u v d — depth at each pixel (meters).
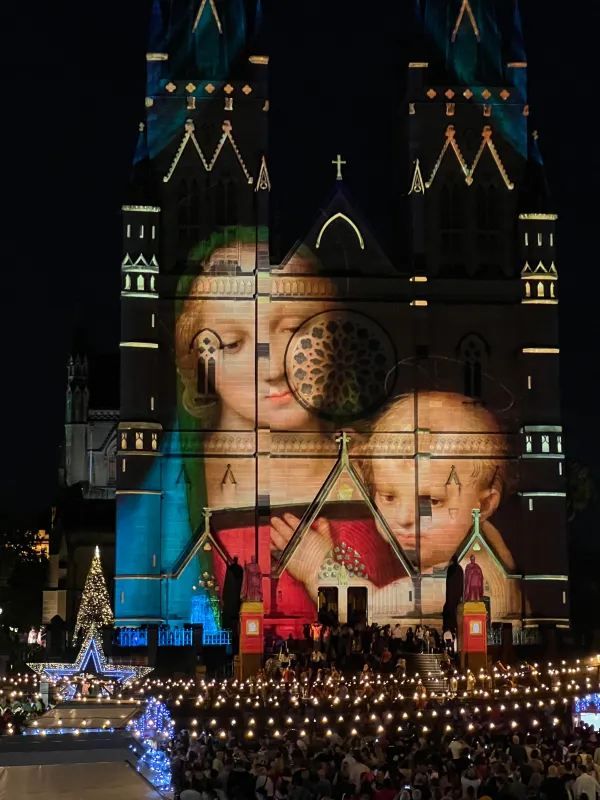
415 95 98.44
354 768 35.75
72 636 96.88
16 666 94.06
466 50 99.81
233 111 97.12
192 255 95.38
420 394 95.25
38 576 145.12
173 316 94.56
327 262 96.25
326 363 95.31
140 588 90.69
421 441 94.69
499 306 96.75
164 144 96.38
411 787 31.36
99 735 20.64
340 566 93.50
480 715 61.88
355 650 81.81
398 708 65.50
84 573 117.81
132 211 93.88
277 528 93.44
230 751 39.44
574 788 32.66
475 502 94.88
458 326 96.38
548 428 94.88
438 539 94.31
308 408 94.75
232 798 32.69
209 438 93.81
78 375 139.38
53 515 132.62
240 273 95.38
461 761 36.81
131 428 91.94
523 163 98.62
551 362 95.56
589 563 134.62
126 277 93.12
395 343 96.00
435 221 97.50
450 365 95.94
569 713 61.62
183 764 35.06
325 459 94.44
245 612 77.44
